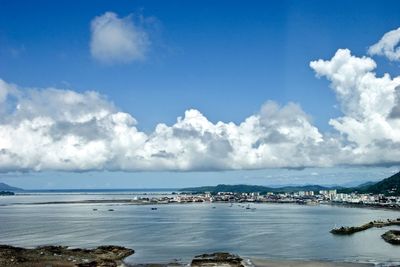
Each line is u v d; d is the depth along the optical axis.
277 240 190.12
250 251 158.00
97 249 152.75
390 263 131.75
